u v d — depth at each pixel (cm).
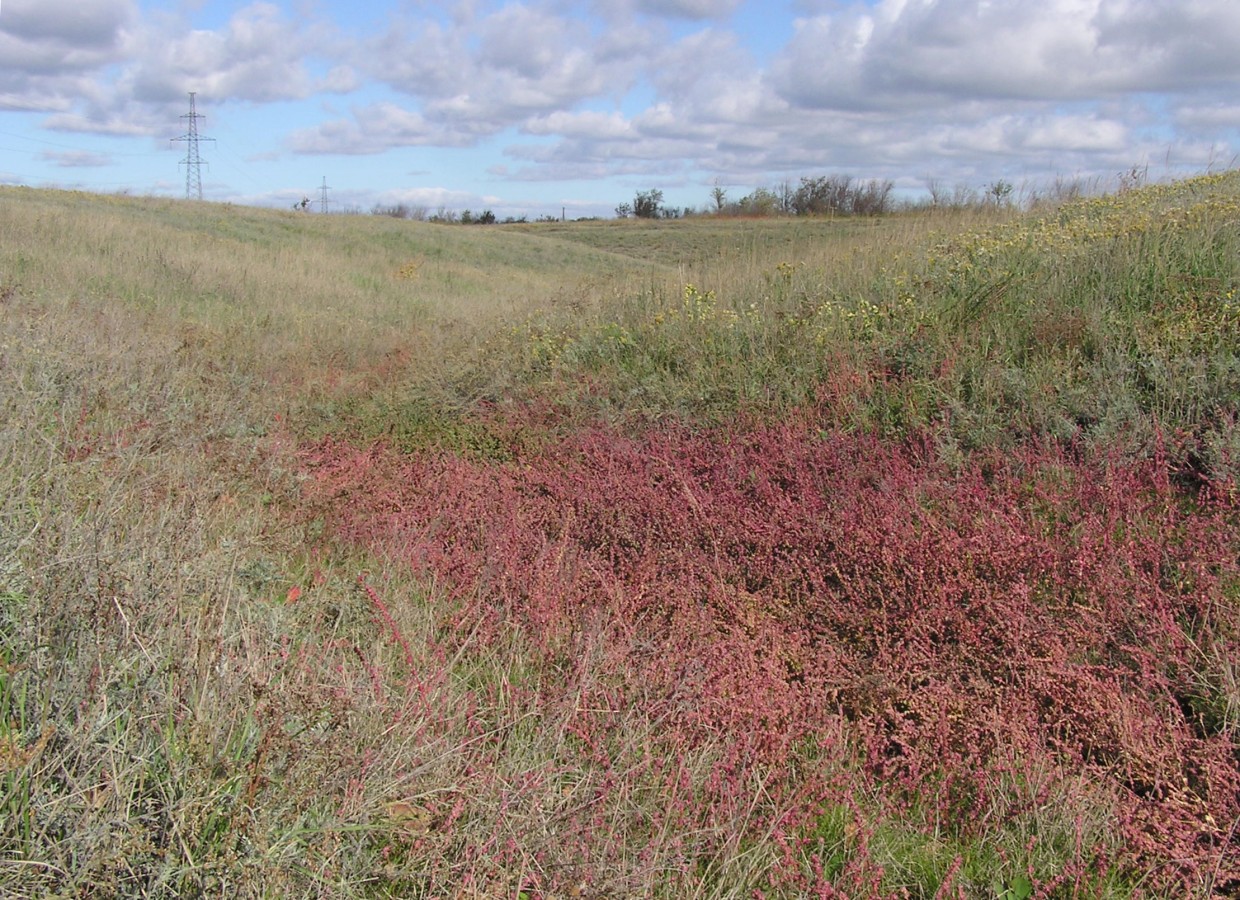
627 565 456
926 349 632
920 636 366
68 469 426
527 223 5406
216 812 215
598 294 1053
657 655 359
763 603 416
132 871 196
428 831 237
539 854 236
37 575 288
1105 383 540
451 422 787
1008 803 285
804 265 958
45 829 199
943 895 250
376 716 271
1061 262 727
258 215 3225
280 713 237
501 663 364
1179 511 442
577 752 299
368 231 3234
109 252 1588
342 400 914
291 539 495
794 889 247
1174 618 360
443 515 544
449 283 2292
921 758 305
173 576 319
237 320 1239
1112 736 306
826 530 452
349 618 390
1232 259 642
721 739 309
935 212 1361
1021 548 402
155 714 240
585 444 649
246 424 732
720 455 589
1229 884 259
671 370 762
